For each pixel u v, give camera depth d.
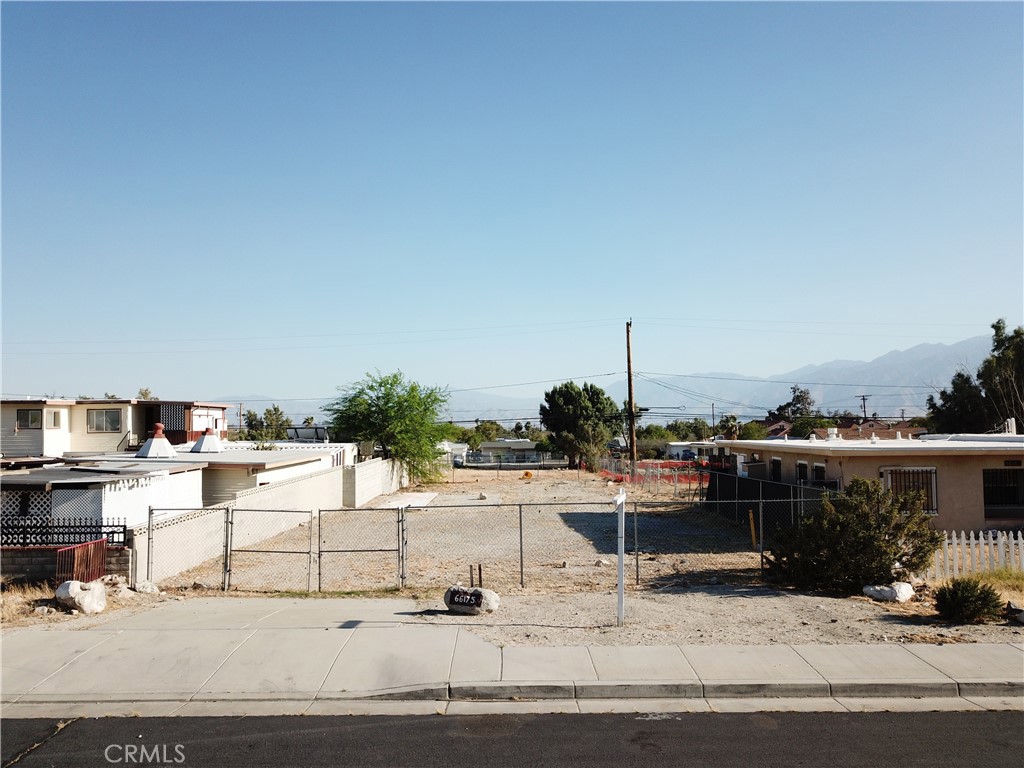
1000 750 7.71
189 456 29.36
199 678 9.75
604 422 83.19
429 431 49.78
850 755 7.61
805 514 20.56
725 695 9.27
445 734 8.18
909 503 16.27
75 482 17.69
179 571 18.66
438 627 11.91
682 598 14.49
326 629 11.77
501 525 28.84
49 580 14.99
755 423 84.81
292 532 27.39
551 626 12.02
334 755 7.66
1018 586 16.27
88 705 9.04
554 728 8.33
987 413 50.44
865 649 10.70
